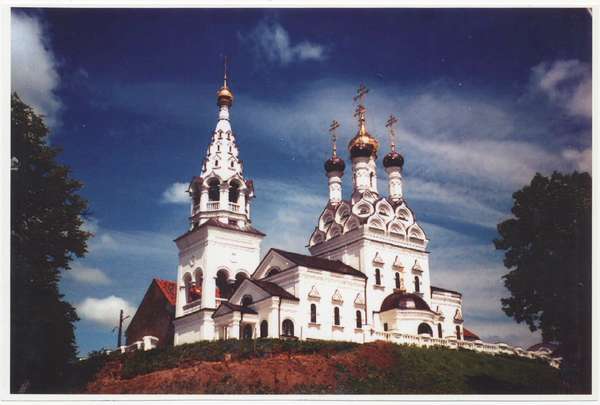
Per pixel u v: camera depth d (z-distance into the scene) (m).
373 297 57.09
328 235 64.69
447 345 51.31
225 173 59.03
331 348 45.56
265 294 49.59
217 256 55.03
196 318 53.28
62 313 45.72
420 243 64.00
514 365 48.16
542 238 49.53
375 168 70.88
